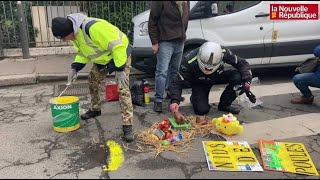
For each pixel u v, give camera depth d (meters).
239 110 4.89
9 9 7.99
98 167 3.48
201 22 5.89
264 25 6.07
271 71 7.09
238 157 3.66
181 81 4.32
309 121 4.61
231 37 6.01
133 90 5.25
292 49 6.22
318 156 3.72
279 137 4.15
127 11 8.45
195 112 4.90
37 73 6.60
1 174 3.36
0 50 7.81
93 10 8.52
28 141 4.05
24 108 5.16
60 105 4.16
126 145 3.93
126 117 3.98
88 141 4.04
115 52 3.71
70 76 4.27
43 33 8.32
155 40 4.73
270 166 3.51
